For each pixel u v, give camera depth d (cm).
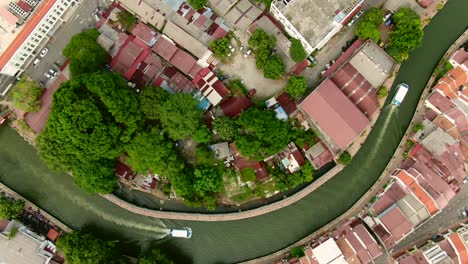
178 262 12569
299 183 11969
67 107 10250
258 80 12088
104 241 12206
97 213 12812
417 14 11669
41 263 11925
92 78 10506
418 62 12262
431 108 11900
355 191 12306
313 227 12369
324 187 12362
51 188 12838
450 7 12231
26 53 12125
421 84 12256
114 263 11900
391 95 12238
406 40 11369
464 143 11525
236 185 12031
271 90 12075
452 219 12006
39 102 12188
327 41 11962
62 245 11938
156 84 12056
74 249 11700
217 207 12425
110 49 12125
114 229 12812
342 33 12050
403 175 11569
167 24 11938
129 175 12250
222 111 11969
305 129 11938
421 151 11619
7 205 11925
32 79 12481
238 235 12544
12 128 12712
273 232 12481
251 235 12525
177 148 12156
